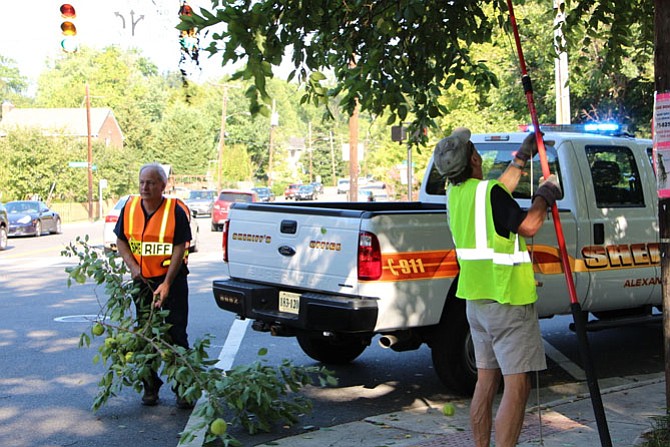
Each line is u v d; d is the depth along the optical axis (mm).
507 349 4848
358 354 8766
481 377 5082
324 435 6168
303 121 138625
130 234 6770
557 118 15859
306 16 5586
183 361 6156
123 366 6547
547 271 7582
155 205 6785
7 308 12539
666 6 5238
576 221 7891
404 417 6660
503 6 7723
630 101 20547
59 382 7934
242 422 6172
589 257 7949
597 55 15836
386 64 7094
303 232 7090
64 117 77875
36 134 54125
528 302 4840
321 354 8578
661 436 5328
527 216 4719
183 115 89875
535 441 5625
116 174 62500
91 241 30938
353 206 8711
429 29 7211
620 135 9047
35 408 7055
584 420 6211
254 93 4773
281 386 6297
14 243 30359
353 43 6980
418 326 6812
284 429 6414
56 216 36812
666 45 5234
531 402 7066
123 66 92500
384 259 6617
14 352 9250
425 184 9344
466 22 7551
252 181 101562
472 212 4895
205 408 5746
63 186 55156
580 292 7914
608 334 10586
